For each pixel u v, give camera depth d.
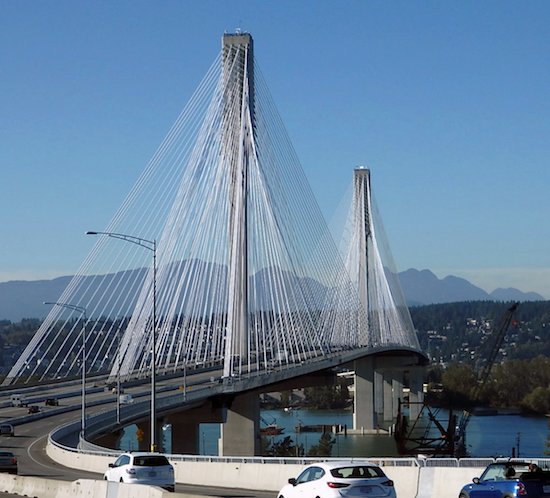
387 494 29.98
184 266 125.38
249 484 46.97
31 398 111.75
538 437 177.50
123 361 123.44
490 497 30.14
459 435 165.62
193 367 137.12
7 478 44.16
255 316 126.44
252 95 124.12
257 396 121.81
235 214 120.88
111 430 85.06
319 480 30.33
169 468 42.78
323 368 144.88
